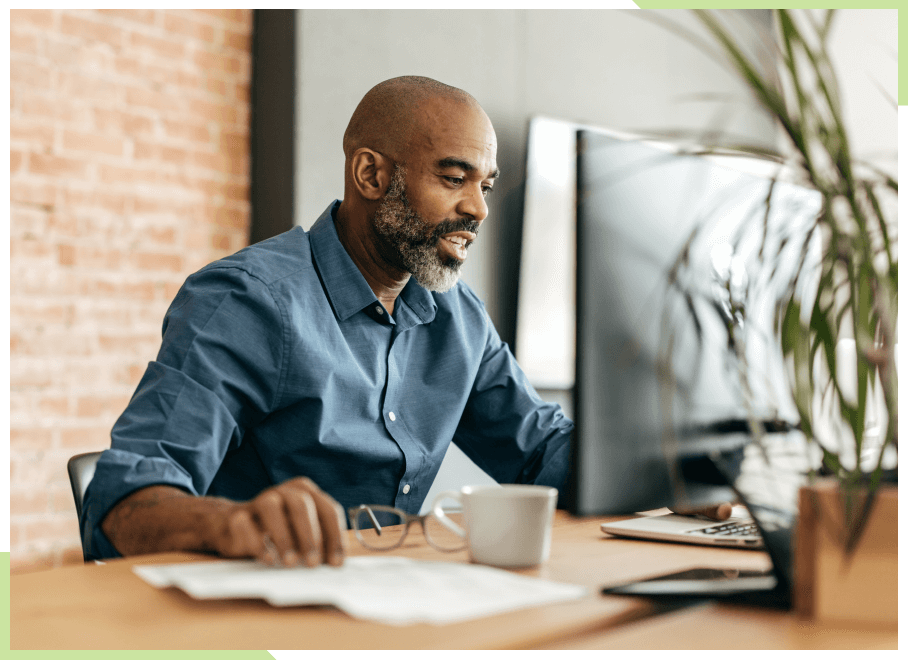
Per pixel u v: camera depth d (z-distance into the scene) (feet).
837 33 11.33
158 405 3.47
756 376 2.26
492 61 9.13
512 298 9.11
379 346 4.54
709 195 2.34
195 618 1.98
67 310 7.22
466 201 4.58
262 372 3.98
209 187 7.98
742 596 2.17
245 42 8.20
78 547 7.19
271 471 4.26
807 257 1.95
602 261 2.31
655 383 2.35
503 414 5.05
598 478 2.28
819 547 1.98
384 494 4.54
